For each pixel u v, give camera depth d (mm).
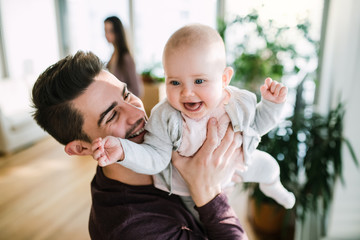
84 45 5219
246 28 2412
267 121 806
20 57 5023
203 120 756
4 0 4703
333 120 2049
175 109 739
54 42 5473
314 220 2305
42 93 749
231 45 2514
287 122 2074
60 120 763
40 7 5160
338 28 2225
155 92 4512
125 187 804
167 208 802
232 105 766
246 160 832
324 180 1964
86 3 4898
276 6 2363
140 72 4715
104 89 742
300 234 2285
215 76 656
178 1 4121
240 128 767
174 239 750
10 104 3844
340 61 2146
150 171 714
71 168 3262
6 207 2562
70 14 5273
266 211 2252
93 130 758
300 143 2086
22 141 3797
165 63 660
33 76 4773
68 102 726
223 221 764
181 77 647
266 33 2336
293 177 2082
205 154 750
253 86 2324
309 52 2533
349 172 2037
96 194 835
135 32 4656
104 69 790
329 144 1971
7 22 4777
